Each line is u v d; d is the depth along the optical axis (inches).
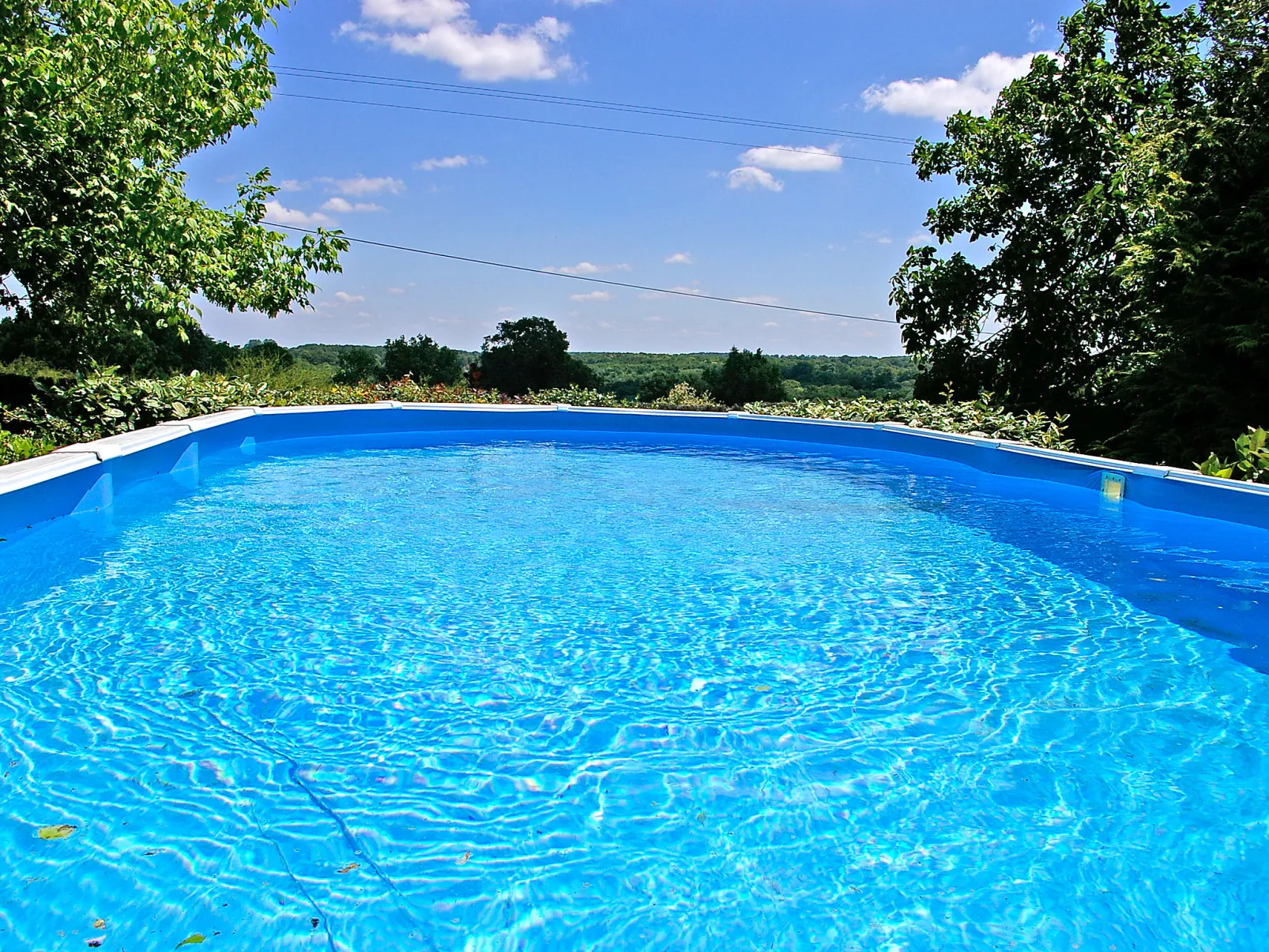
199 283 419.8
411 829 75.7
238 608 142.9
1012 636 132.9
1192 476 228.1
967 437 351.3
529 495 270.5
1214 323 382.3
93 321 410.6
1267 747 93.7
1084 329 602.2
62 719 97.8
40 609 141.0
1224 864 71.4
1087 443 553.9
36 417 290.0
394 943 60.5
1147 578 170.9
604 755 90.7
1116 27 594.2
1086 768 88.6
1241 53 419.2
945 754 91.7
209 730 95.6
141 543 193.8
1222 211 391.9
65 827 74.7
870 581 167.0
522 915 64.0
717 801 81.5
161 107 363.3
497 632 132.3
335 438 433.7
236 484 287.6
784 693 109.0
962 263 623.2
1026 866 71.1
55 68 316.8
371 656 120.5
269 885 67.0
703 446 450.0
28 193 336.5
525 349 1549.0
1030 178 587.2
